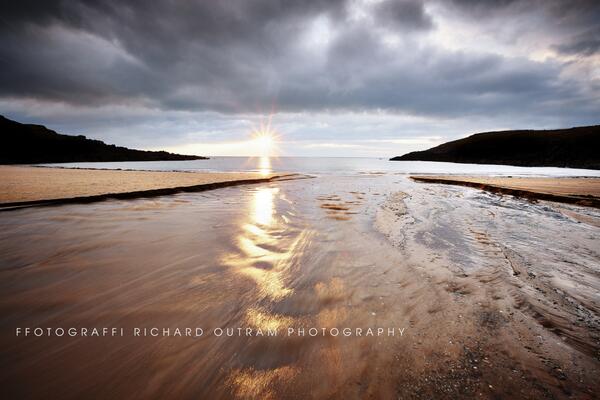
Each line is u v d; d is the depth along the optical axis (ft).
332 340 7.90
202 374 6.66
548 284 11.84
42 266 13.08
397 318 9.07
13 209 26.71
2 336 7.98
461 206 32.35
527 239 18.80
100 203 31.35
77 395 6.09
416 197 39.55
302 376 6.58
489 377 6.50
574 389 6.16
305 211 28.12
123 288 10.99
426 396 5.98
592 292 11.16
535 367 6.85
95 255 14.64
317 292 10.85
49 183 48.98
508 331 8.36
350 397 5.98
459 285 11.58
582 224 23.49
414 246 16.94
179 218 24.00
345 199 37.04
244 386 6.32
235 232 19.65
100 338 7.95
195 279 11.91
